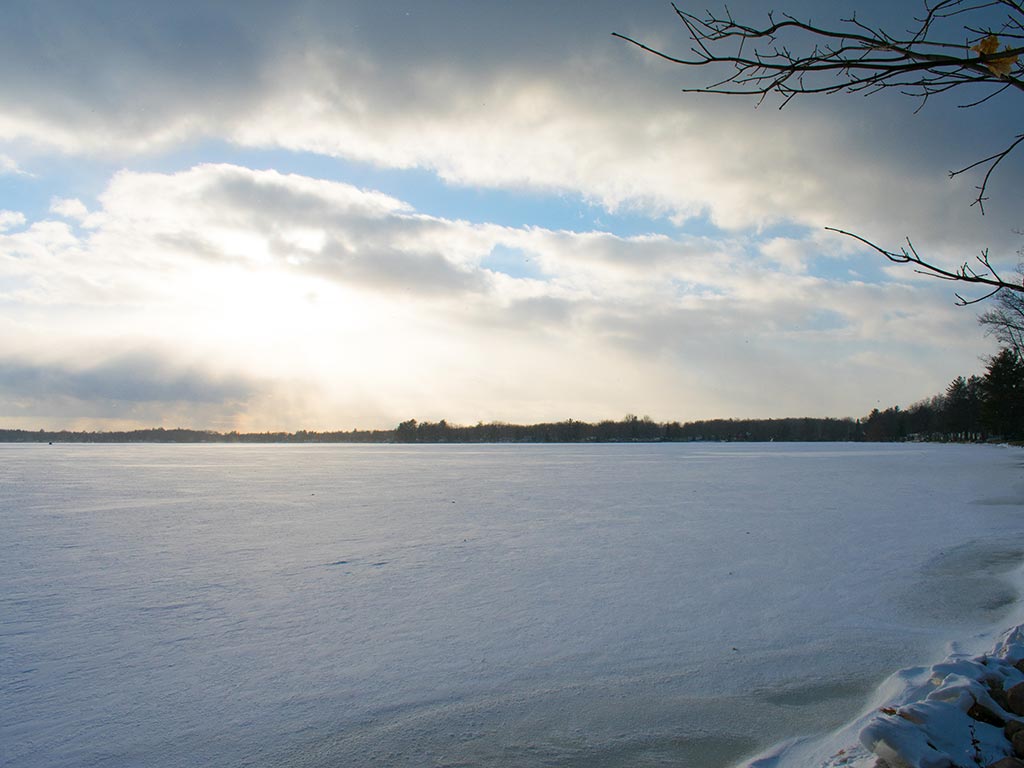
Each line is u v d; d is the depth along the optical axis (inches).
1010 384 2298.2
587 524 578.6
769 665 240.4
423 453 2824.8
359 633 275.0
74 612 304.2
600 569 393.7
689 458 1956.2
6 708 203.5
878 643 263.7
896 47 88.7
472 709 203.8
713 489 914.1
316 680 225.8
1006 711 168.4
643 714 200.5
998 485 948.0
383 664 240.8
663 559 422.9
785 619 295.4
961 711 163.0
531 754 176.6
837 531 534.6
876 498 788.0
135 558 429.1
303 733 187.9
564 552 447.2
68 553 446.9
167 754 175.9
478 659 246.1
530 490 912.9
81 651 252.8
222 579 369.1
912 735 148.9
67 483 1087.6
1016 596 331.0
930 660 243.3
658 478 1133.7
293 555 438.3
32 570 392.8
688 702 208.8
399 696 213.3
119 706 204.7
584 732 189.0
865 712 199.0
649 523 584.1
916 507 697.0
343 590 344.2
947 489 895.1
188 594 335.9
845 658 247.0
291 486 1010.1
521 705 206.8
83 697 211.3
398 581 363.9
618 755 176.2
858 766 155.2
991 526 560.7
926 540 492.1
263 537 512.4
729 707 205.2
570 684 223.3
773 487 942.4
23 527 569.0
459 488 952.9
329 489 948.6
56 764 170.9
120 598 328.2
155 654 249.9
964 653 234.2
